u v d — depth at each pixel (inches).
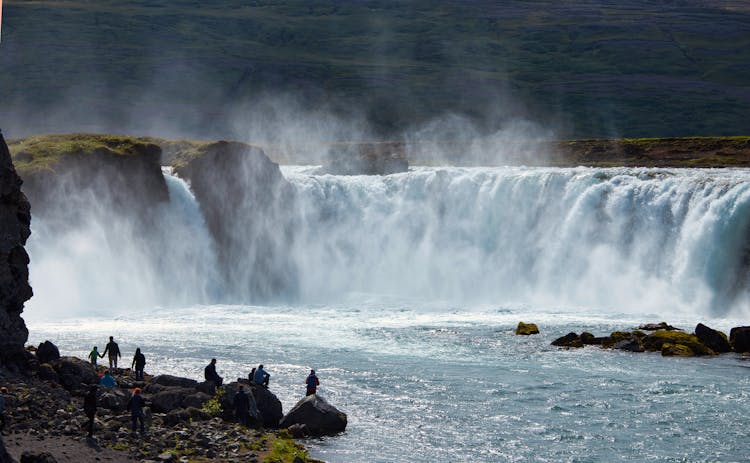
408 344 2513.5
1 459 1079.0
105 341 2470.5
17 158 3289.9
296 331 2728.8
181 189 3599.9
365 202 4084.6
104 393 1560.0
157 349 2365.9
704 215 3302.2
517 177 3873.0
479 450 1545.3
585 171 3885.3
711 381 2044.8
